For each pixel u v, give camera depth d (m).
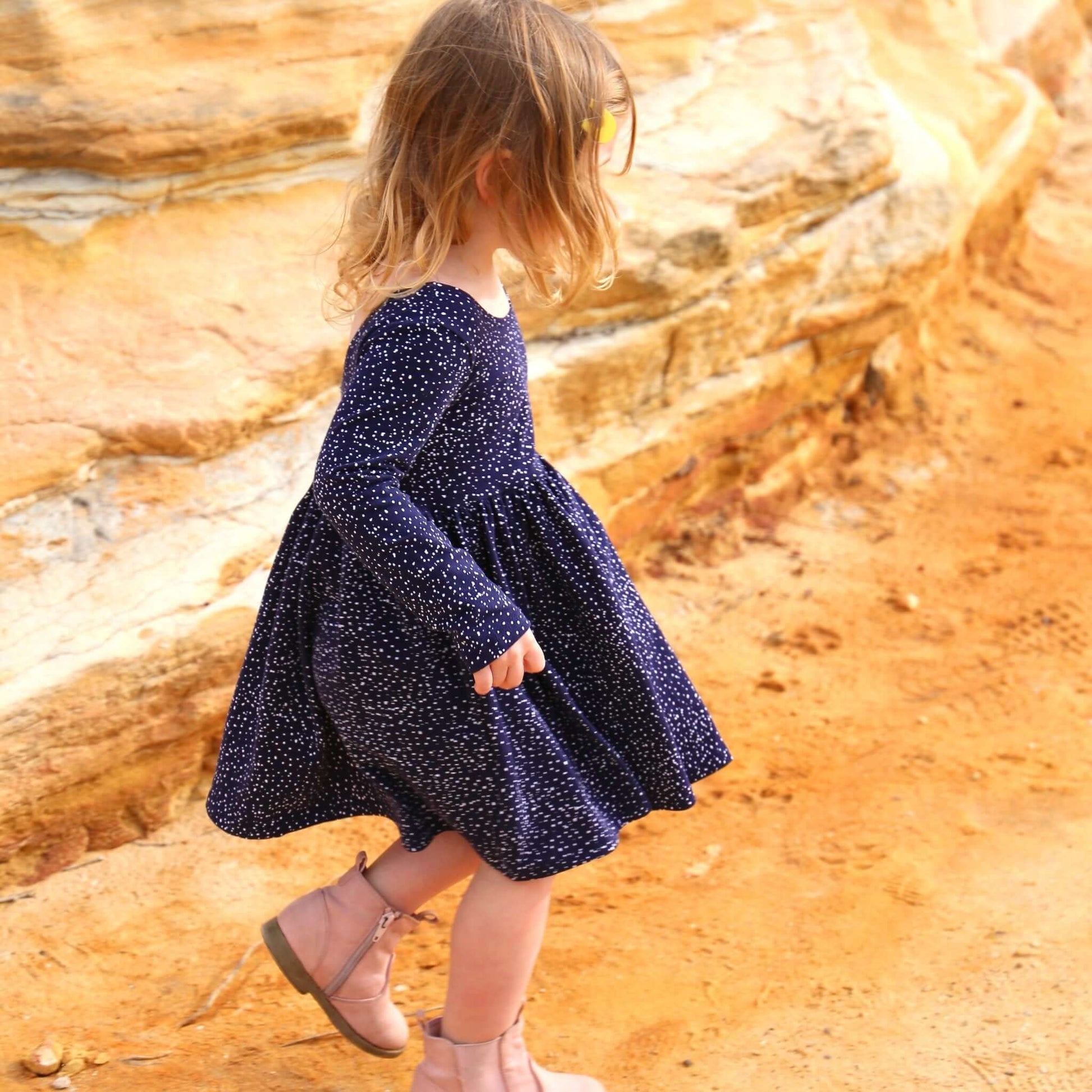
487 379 1.92
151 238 3.56
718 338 4.58
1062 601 4.38
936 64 6.47
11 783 2.88
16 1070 2.40
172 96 3.55
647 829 3.28
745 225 4.53
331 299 3.59
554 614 2.06
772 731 3.71
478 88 1.81
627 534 4.50
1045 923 2.70
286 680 2.08
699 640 4.22
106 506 3.18
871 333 5.25
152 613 3.09
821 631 4.26
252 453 3.44
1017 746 3.55
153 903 2.96
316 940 2.20
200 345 3.43
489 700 1.94
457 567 1.79
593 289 4.09
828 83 5.11
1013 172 6.56
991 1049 2.34
